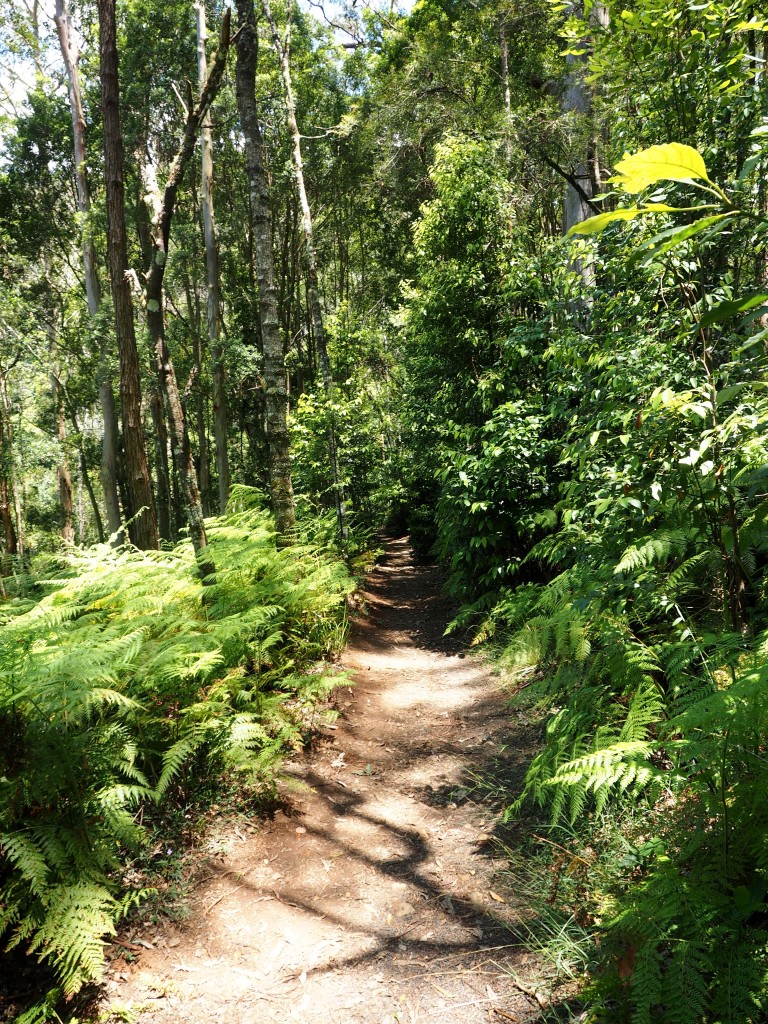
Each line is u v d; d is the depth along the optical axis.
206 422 21.50
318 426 12.15
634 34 2.69
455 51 11.16
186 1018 2.38
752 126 2.72
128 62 16.17
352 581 6.59
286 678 4.50
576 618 3.08
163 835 3.32
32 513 23.23
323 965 2.61
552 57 8.87
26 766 2.71
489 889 2.92
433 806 3.71
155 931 2.79
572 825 3.08
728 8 2.13
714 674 2.50
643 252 2.69
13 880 2.63
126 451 5.04
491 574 6.21
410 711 5.10
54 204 19.42
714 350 2.97
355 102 17.33
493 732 4.46
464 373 7.79
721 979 1.77
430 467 9.88
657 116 3.00
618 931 2.19
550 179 8.81
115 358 16.33
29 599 4.86
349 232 22.45
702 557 2.74
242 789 3.71
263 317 5.93
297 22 17.64
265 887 3.08
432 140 12.12
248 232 19.53
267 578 5.18
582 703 2.94
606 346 3.46
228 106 16.33
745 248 3.16
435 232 7.93
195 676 3.85
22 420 21.47
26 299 19.12
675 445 2.47
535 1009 2.24
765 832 1.92
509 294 6.71
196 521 5.01
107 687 3.40
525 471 6.22
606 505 2.87
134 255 19.02
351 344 15.93
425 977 2.49
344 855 3.32
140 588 4.41
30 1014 2.32
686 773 2.42
